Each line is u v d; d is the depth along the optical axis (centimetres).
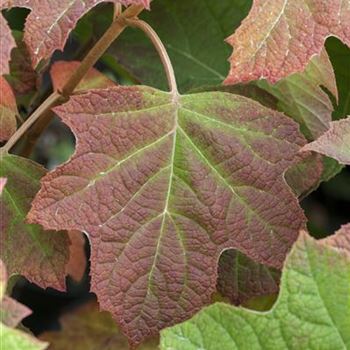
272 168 68
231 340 61
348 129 66
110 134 66
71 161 65
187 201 67
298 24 67
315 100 76
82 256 81
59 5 65
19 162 68
